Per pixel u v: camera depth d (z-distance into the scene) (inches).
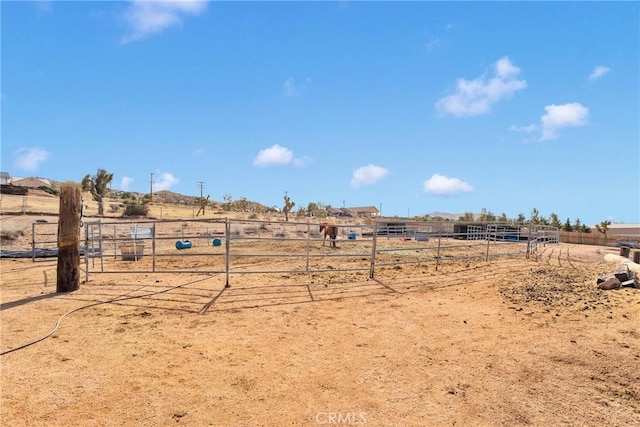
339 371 177.0
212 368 178.2
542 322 245.8
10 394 151.7
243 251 689.0
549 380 168.9
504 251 740.0
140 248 574.9
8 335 218.1
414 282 380.2
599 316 253.1
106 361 184.2
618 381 166.9
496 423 137.3
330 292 334.0
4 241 737.0
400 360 189.6
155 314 262.7
